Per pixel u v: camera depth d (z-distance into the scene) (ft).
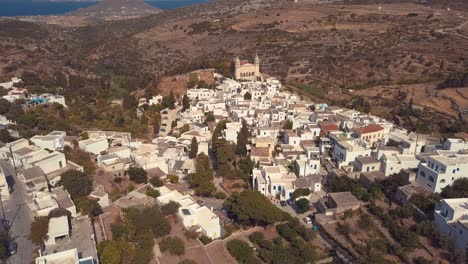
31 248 229.45
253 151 407.44
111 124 485.15
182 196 304.30
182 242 248.32
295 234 285.43
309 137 434.30
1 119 432.25
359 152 376.89
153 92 645.51
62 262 195.83
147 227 252.42
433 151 367.86
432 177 313.12
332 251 275.59
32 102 519.60
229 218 314.55
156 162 366.43
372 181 339.36
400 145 395.14
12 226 250.57
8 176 319.68
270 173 356.79
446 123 509.35
